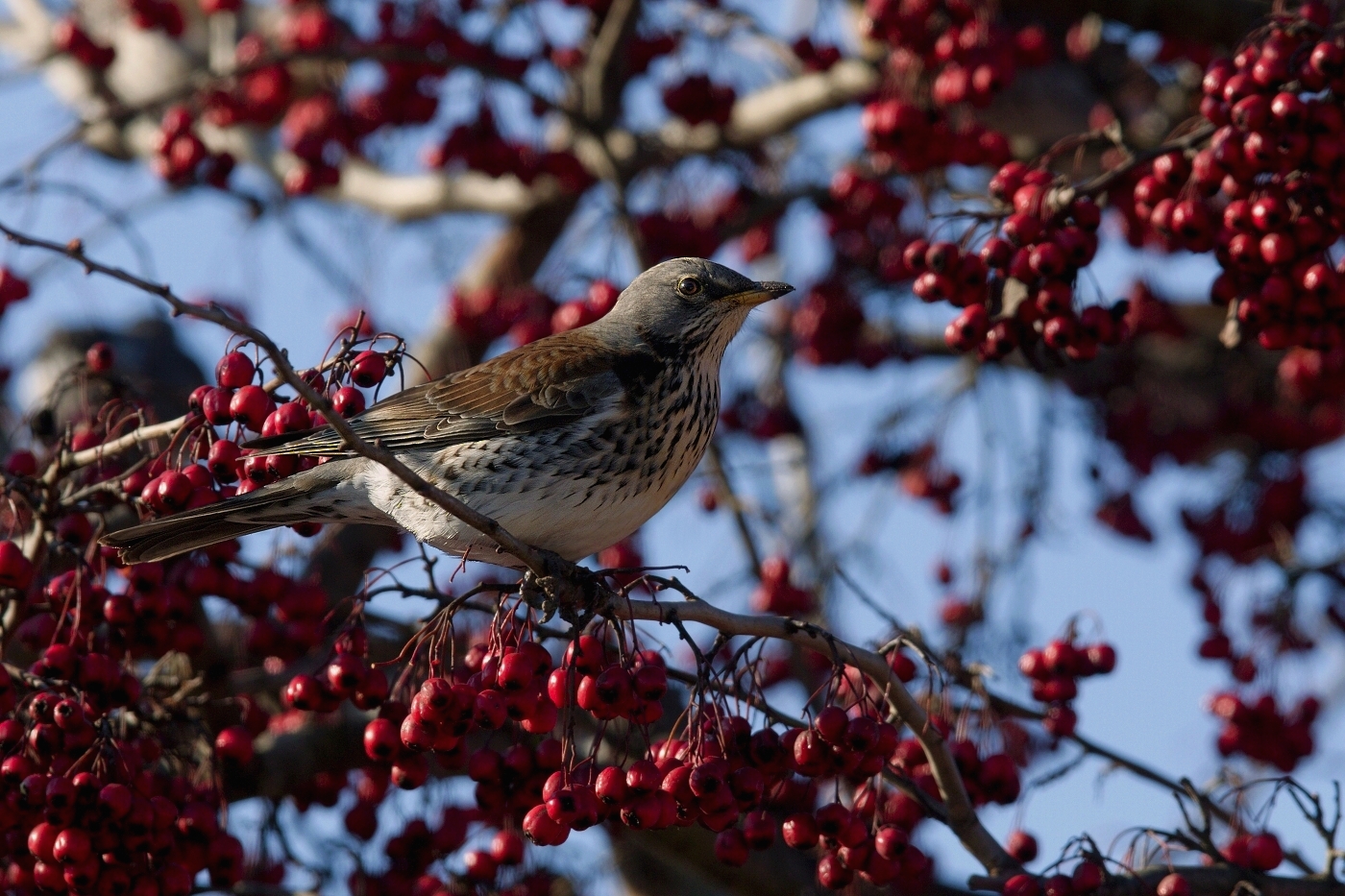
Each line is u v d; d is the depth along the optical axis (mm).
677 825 8758
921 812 11078
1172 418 19109
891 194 16875
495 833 12602
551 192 18969
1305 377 17078
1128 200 14680
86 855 8938
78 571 9836
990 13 13820
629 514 11047
